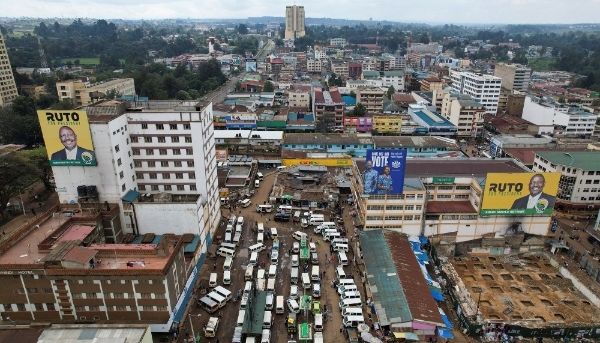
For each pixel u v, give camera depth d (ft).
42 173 396.78
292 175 450.71
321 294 275.80
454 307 265.75
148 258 240.73
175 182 322.55
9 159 364.17
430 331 238.48
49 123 272.10
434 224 334.03
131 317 235.40
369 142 541.34
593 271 300.81
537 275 309.63
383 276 275.59
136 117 305.12
